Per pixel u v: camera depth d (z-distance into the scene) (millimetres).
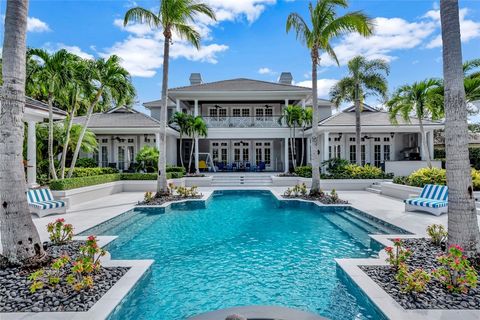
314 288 4797
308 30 12797
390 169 19391
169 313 4070
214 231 8477
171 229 8695
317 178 13398
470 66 14375
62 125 16984
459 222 4902
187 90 23234
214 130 23297
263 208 12008
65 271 4734
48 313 3566
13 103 4875
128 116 22812
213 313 3375
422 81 15242
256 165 27219
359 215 10219
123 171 21844
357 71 18203
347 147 23672
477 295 3895
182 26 13211
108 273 4766
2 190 4820
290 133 22734
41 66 12133
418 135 22531
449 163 5055
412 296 3922
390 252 4863
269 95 24094
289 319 3230
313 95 13180
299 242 7352
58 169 15758
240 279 5168
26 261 4797
